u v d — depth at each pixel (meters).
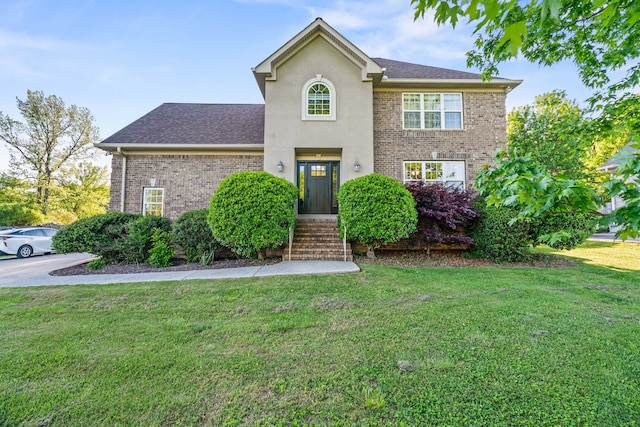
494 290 5.53
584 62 4.98
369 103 11.10
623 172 1.56
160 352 3.33
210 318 4.39
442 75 12.27
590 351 3.19
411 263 8.46
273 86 11.12
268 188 8.65
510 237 8.45
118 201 11.90
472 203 9.55
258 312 4.60
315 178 12.22
